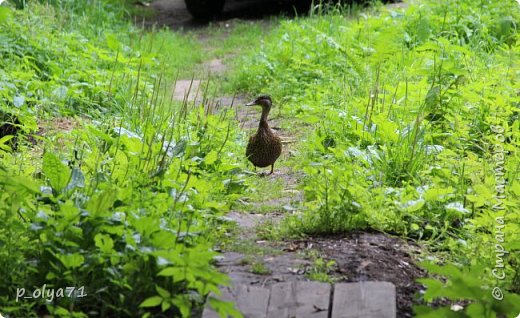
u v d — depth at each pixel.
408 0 20.33
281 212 9.23
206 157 9.55
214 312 6.64
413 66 13.85
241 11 25.55
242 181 9.81
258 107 14.98
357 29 16.97
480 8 17.58
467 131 11.08
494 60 14.43
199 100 15.46
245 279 7.34
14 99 12.05
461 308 7.17
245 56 18.53
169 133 10.69
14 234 7.41
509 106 11.20
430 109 11.55
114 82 14.27
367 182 9.37
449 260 8.05
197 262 6.35
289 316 6.69
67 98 13.47
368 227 8.55
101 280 6.91
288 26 18.39
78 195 7.75
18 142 11.22
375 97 11.78
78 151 10.19
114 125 11.19
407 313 7.00
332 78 15.00
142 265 6.86
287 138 12.89
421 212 8.82
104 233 7.21
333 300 6.88
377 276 7.48
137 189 8.20
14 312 6.77
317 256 7.82
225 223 8.69
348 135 11.30
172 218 7.76
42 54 15.26
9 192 7.27
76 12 20.47
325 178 8.99
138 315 6.77
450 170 9.58
